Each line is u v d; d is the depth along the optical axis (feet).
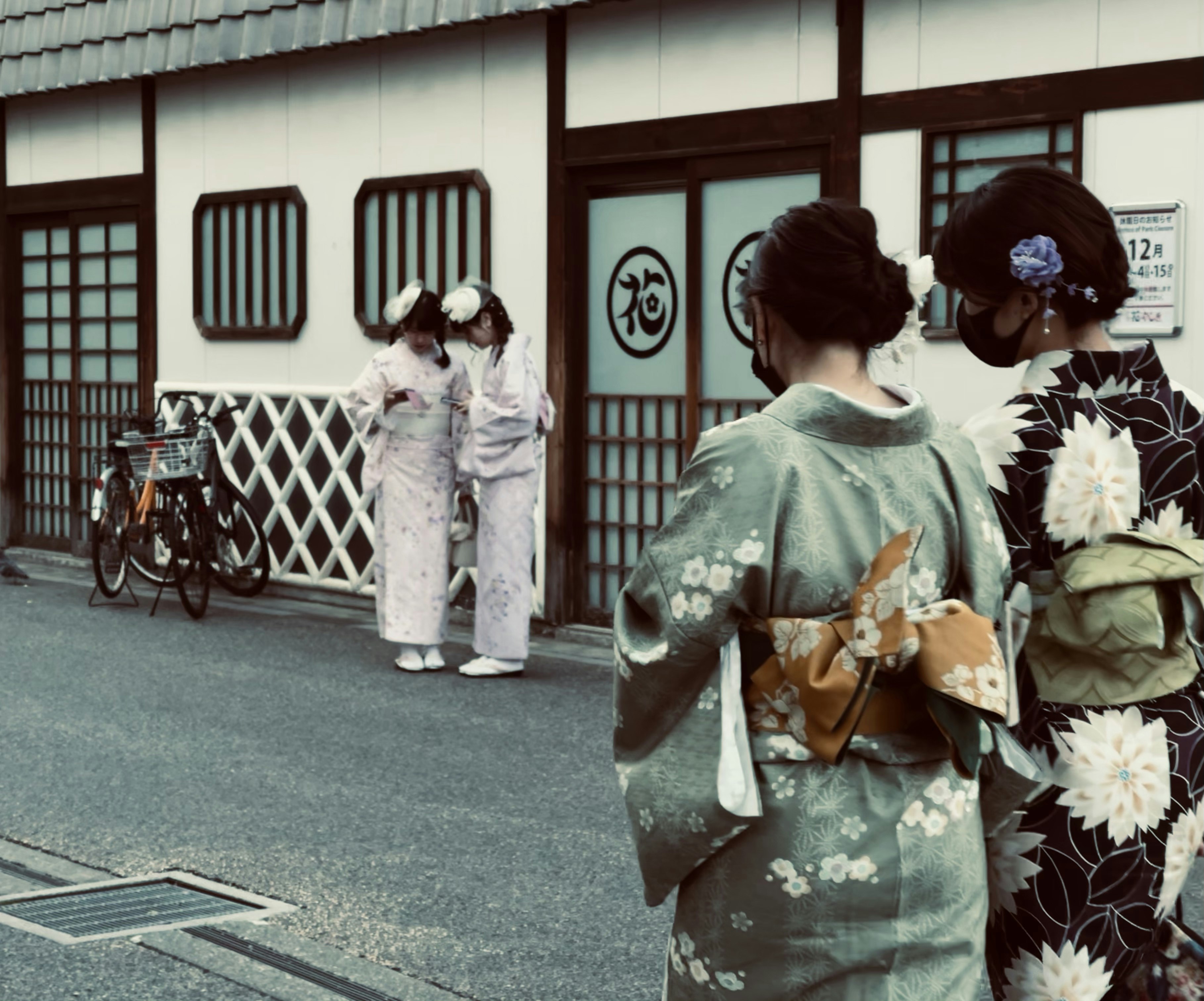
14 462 39.73
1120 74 20.57
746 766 6.40
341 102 31.04
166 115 34.83
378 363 24.41
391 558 24.34
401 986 11.84
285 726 20.38
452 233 29.37
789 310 6.66
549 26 27.22
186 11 32.99
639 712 6.70
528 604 23.95
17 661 24.72
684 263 26.05
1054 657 7.20
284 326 32.35
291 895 13.87
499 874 14.47
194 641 26.89
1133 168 20.54
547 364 27.76
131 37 34.30
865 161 23.24
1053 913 7.11
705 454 6.55
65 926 13.12
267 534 32.73
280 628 28.40
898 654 6.28
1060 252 7.24
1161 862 7.11
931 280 7.06
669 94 25.68
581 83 26.94
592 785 17.57
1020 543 7.11
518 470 23.68
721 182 25.35
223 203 33.58
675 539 6.54
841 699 6.27
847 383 6.69
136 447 29.40
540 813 16.43
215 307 34.12
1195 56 19.93
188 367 34.73
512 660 23.94
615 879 14.34
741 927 6.50
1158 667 7.11
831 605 6.42
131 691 22.53
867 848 6.36
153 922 13.24
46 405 39.14
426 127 29.53
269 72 32.40
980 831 6.70
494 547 23.73
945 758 6.55
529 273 27.99
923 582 6.57
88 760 18.52
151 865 14.73
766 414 6.61
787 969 6.44
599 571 27.71
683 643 6.47
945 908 6.48
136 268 36.22
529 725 20.59
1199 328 20.03
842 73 23.38
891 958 6.36
